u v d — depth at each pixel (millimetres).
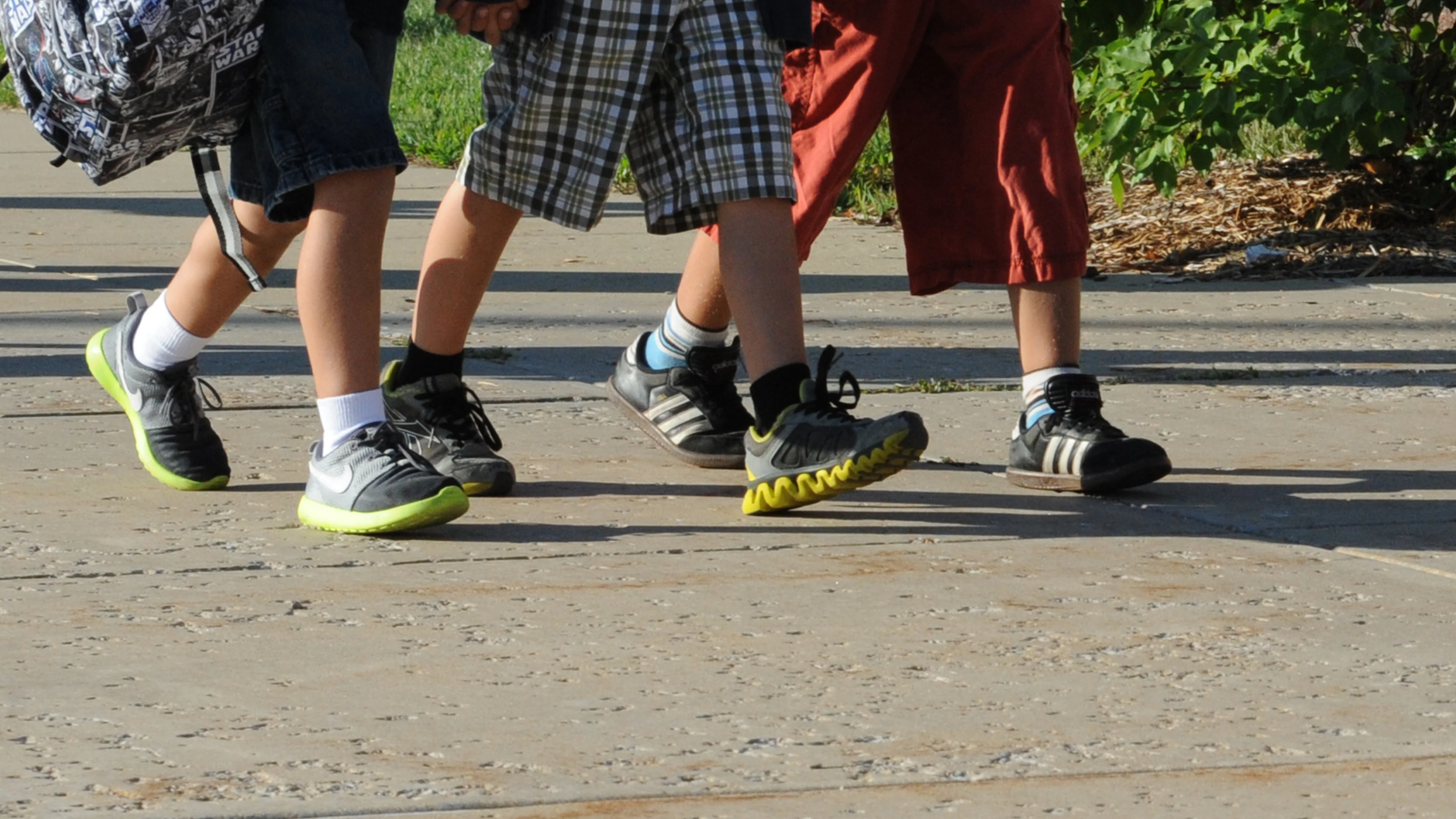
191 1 7770
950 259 9531
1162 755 5664
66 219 21156
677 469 9938
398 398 9227
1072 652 6711
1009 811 5195
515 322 14734
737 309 8734
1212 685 6352
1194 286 16922
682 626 6988
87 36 7844
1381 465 10016
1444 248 18375
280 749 5598
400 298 16156
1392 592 7574
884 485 9586
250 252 9031
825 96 9258
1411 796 5340
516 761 5527
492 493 9203
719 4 8562
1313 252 18203
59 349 13195
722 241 8734
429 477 8273
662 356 10023
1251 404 11750
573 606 7262
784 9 8609
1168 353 13555
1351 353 13531
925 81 9461
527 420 11125
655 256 18594
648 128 8867
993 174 9305
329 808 5125
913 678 6387
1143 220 19797
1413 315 15273
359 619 7035
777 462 8617
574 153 8695
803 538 8438
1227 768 5559
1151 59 17469
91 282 16688
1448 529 8633
